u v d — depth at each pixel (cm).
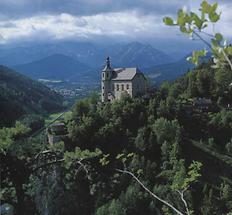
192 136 12112
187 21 520
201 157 11375
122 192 7362
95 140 10931
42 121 17438
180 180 1287
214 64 547
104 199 6306
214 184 10425
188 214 1230
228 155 11531
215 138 12169
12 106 19050
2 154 1448
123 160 1555
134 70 14350
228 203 8475
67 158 1543
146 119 11975
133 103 12162
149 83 15188
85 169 1559
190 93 14138
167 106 12450
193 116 12675
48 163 1532
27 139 1516
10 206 1630
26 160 1502
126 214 7094
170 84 15012
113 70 14550
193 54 554
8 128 1502
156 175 9406
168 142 11081
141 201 7481
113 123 11562
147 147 11050
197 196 9588
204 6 514
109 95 14475
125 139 11300
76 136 10794
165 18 525
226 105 13550
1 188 1467
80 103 12244
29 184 1600
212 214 8531
